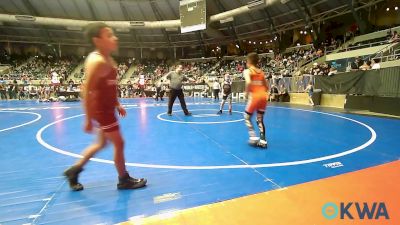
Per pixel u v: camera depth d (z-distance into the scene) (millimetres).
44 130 6863
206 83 28031
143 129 6988
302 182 3213
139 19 34094
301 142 5406
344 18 27953
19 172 3666
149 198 2852
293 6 26422
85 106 2699
